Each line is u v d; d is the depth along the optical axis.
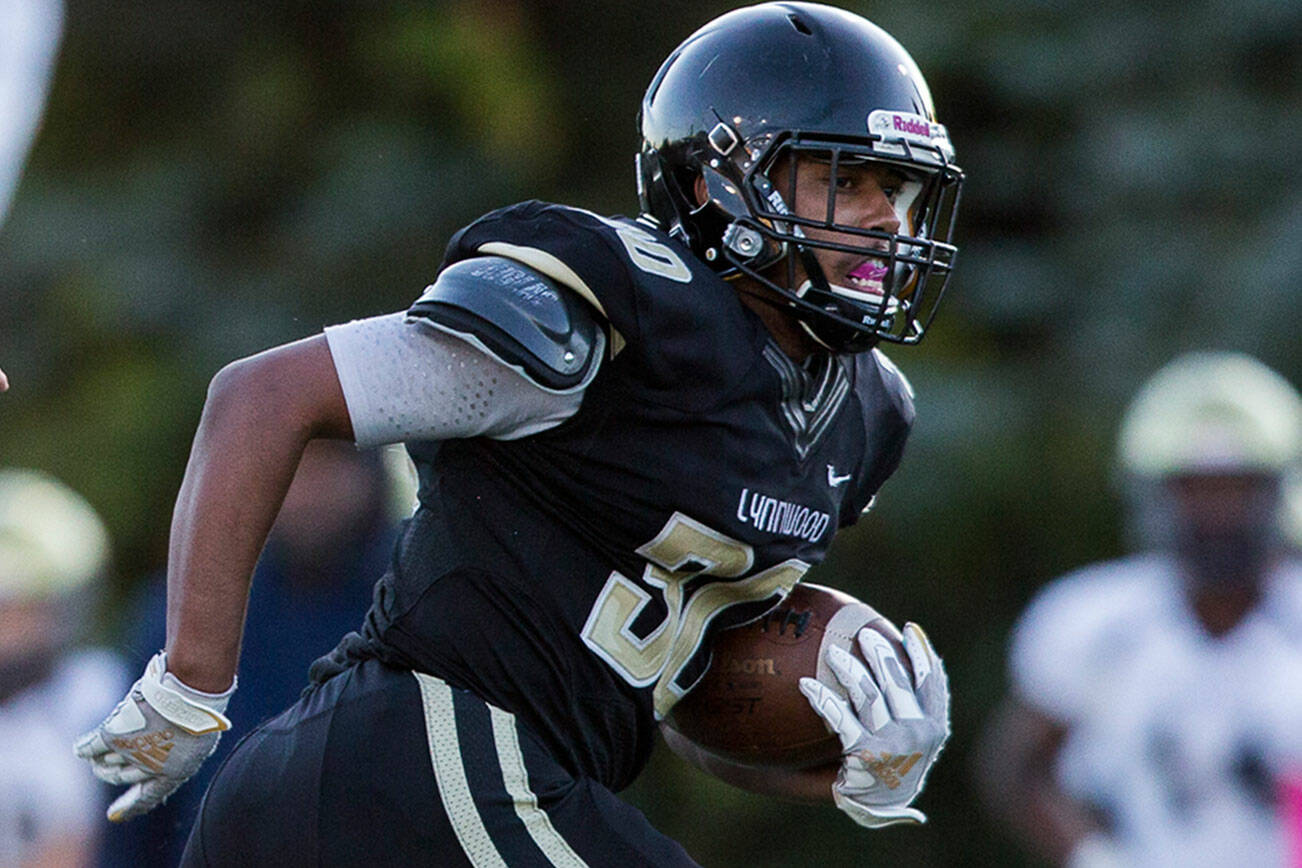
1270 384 20.61
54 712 20.28
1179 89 32.31
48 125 35.78
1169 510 19.86
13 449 34.12
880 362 12.06
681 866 10.64
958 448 31.91
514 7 35.31
